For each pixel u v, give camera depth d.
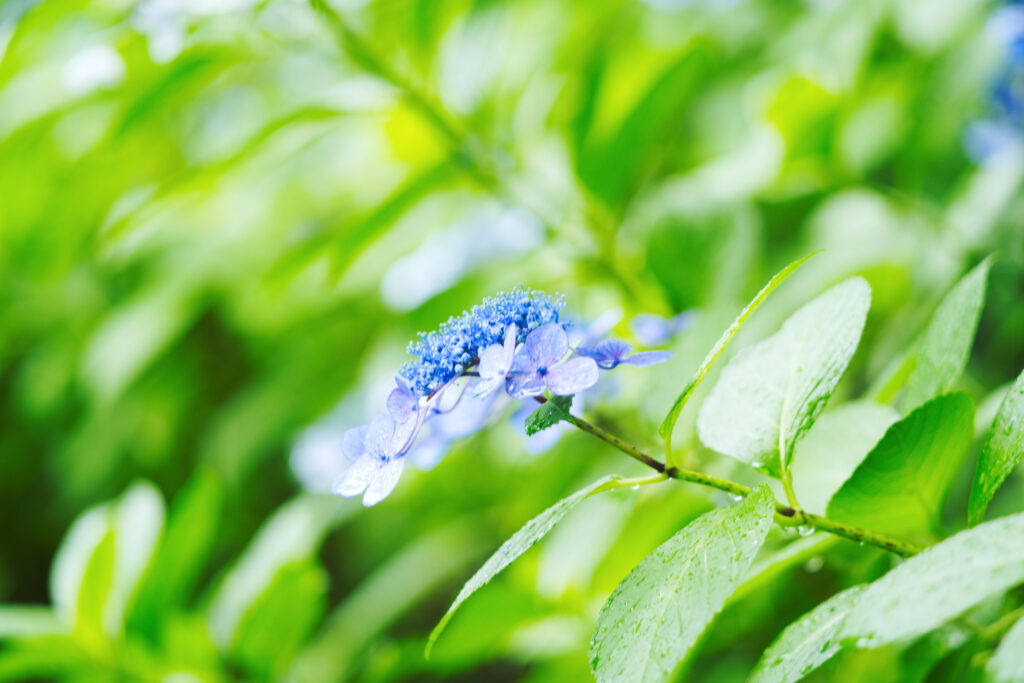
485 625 1.20
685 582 0.84
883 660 1.04
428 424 0.93
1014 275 1.35
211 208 1.85
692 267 1.14
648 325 1.06
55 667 1.31
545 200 1.37
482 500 1.58
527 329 0.88
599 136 1.29
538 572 1.25
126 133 1.35
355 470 0.86
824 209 1.53
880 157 1.52
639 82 1.39
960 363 0.91
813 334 0.90
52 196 1.54
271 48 1.32
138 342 1.77
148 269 1.93
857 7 1.40
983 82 1.34
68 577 1.33
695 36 1.38
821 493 0.94
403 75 1.35
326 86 1.59
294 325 1.82
